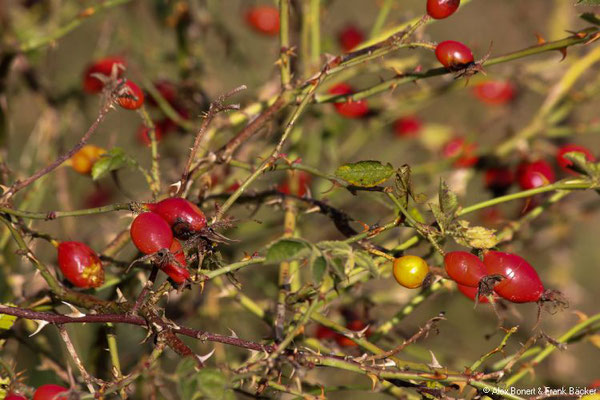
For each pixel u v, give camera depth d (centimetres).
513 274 82
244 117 95
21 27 112
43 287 90
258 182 105
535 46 86
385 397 107
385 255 83
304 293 86
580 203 114
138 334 101
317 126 109
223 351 103
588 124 108
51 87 110
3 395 83
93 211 83
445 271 83
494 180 105
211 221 83
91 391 81
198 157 92
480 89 118
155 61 117
